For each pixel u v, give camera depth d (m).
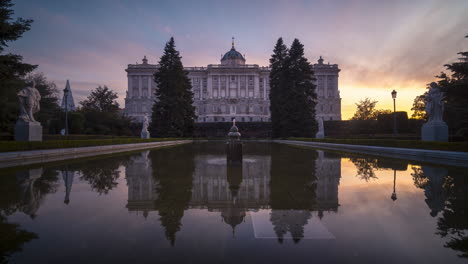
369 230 3.82
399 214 4.53
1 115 22.97
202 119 92.31
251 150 21.58
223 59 104.62
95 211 4.75
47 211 4.73
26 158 13.50
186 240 3.48
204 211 4.77
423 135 18.28
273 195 5.98
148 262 2.88
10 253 3.08
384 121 39.03
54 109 40.38
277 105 47.12
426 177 8.29
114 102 57.66
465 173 9.04
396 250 3.17
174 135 44.38
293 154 17.39
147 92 99.31
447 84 17.61
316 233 3.71
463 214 4.49
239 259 2.96
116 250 3.18
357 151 20.25
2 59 18.95
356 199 5.59
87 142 19.69
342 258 2.98
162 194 6.07
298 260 2.93
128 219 4.30
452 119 25.45
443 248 3.22
